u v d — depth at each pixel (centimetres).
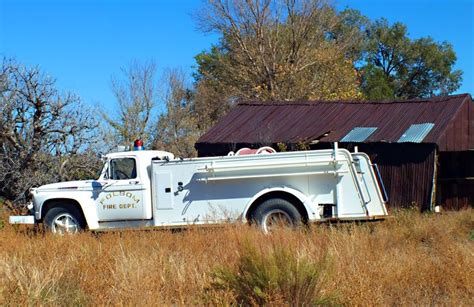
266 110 2219
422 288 745
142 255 891
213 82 4244
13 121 1705
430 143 1662
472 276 753
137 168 1244
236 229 1012
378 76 4894
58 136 1759
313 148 1906
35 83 1700
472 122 1794
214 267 764
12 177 1697
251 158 1186
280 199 1170
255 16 3825
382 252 887
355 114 1991
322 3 3853
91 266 834
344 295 682
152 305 679
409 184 1698
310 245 859
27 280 741
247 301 686
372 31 5338
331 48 3912
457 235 1155
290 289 675
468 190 1822
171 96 3678
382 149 1756
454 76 5262
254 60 3859
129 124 3200
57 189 1260
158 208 1214
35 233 1262
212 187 1196
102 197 1245
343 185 1163
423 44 5234
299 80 3788
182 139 3341
